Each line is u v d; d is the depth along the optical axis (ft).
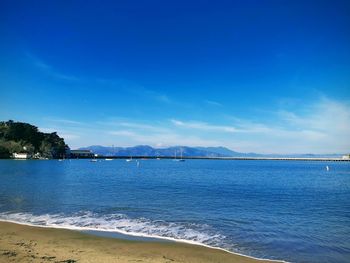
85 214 89.15
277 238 66.49
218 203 113.60
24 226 73.41
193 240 63.52
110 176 270.67
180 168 491.72
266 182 221.25
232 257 52.85
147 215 88.74
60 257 47.85
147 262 47.65
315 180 247.91
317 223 82.07
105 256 50.19
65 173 305.73
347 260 53.26
